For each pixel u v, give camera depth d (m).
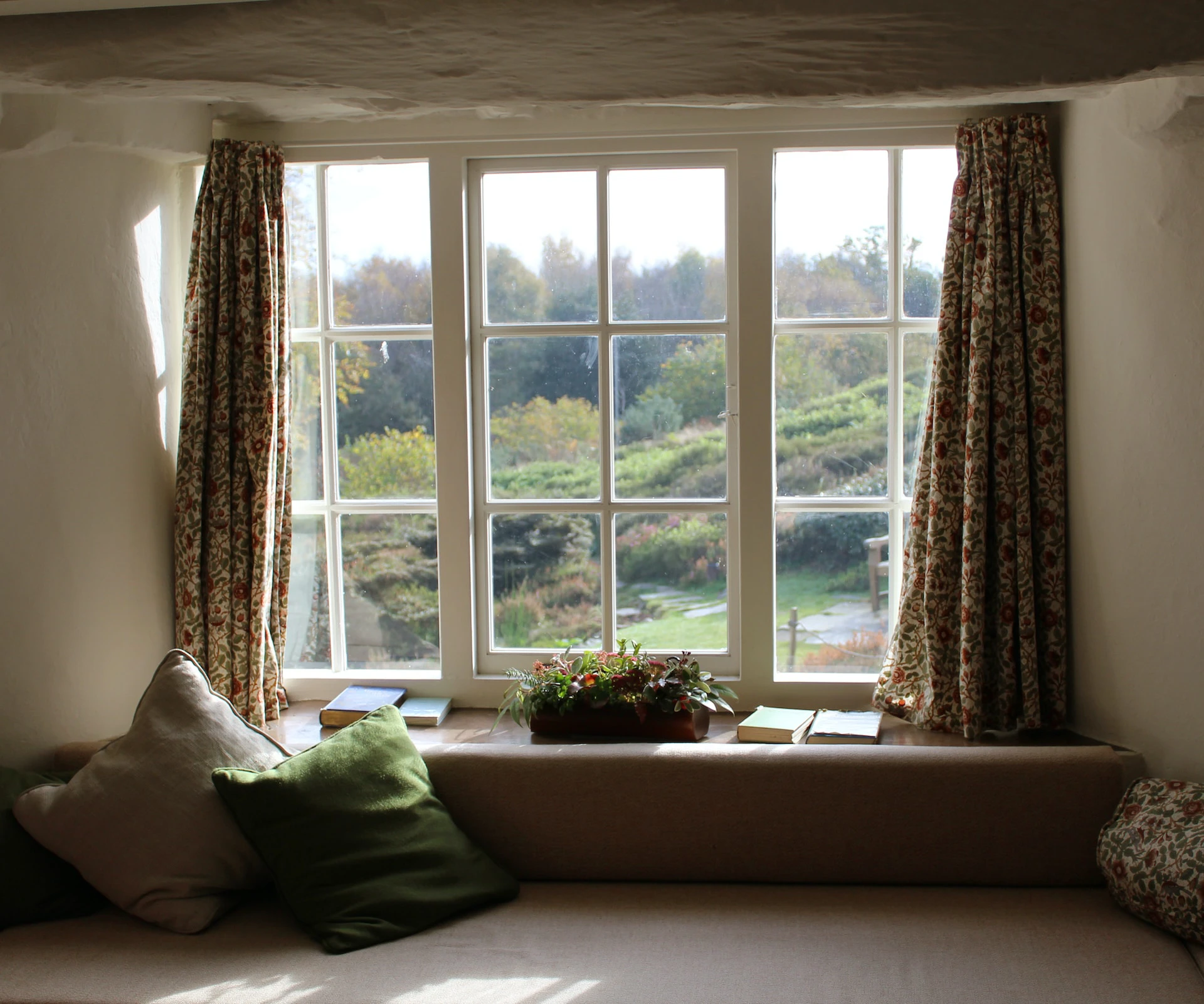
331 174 2.76
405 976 1.83
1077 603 2.44
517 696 2.57
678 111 2.56
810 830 2.22
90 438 2.41
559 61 1.74
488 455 2.77
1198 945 1.89
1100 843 2.10
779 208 2.65
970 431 2.38
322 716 2.58
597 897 2.19
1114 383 2.30
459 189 2.67
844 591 2.71
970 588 2.37
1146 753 2.29
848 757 2.23
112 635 2.46
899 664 2.54
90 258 2.41
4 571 2.25
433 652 2.82
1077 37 1.64
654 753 2.28
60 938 1.99
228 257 2.58
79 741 2.40
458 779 2.30
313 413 2.81
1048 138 2.45
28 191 2.27
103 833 2.06
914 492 2.53
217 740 2.20
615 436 2.74
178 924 2.01
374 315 2.79
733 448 2.70
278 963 1.89
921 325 2.64
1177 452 2.20
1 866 2.02
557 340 2.74
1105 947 1.90
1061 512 2.43
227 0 1.62
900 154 2.62
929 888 2.20
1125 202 2.24
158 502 2.59
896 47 1.67
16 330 2.25
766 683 2.68
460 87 1.83
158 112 2.44
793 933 1.99
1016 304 2.42
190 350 2.56
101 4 1.60
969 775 2.18
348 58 1.73
